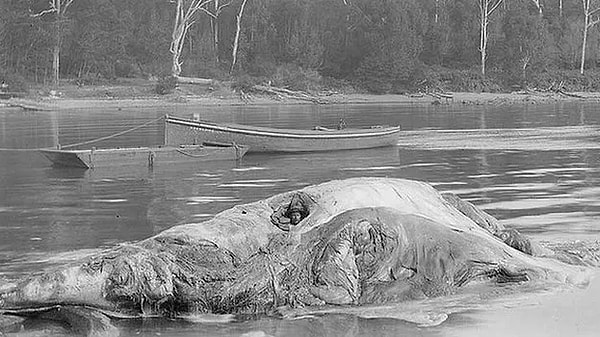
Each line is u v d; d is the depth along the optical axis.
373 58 86.62
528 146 33.22
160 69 80.56
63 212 18.02
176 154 28.08
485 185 21.73
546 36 96.19
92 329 10.04
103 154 26.61
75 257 13.61
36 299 10.39
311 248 11.42
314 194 12.30
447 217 12.39
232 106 69.44
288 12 90.00
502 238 12.82
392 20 88.50
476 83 89.69
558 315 10.29
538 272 11.53
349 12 91.38
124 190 21.47
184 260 11.03
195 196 20.34
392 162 28.12
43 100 63.84
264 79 81.62
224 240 11.44
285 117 54.28
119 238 15.22
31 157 29.36
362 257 11.46
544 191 20.48
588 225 15.91
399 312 10.61
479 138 37.56
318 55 87.62
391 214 11.74
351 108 68.00
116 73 78.88
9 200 19.78
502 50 94.12
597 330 9.75
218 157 29.06
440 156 29.80
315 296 11.06
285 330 10.10
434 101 77.69
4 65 70.25
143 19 84.44
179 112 58.41
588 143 34.38
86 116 52.94
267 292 10.90
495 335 9.67
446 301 10.95
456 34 95.25
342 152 31.94
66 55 76.06
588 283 11.56
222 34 90.38
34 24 70.75
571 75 94.44
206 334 9.99
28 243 14.77
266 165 27.53
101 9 78.44
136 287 10.62
